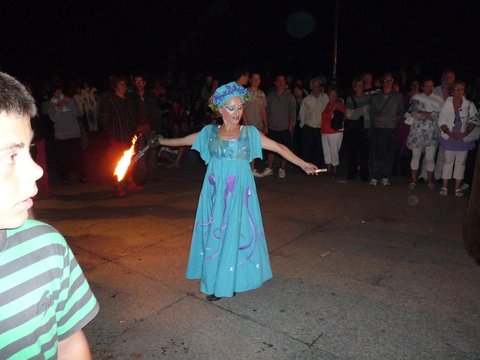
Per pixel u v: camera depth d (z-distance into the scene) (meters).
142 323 3.22
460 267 4.05
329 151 7.50
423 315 3.27
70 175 8.01
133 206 6.09
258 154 3.42
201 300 3.53
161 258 4.32
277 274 3.95
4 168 0.94
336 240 4.74
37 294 1.08
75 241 4.77
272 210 5.80
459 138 6.10
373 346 2.92
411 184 6.86
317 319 3.24
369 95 7.18
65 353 1.29
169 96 11.86
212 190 3.38
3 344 1.05
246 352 2.88
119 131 6.47
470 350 2.87
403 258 4.27
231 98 3.27
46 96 10.66
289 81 11.76
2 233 1.05
